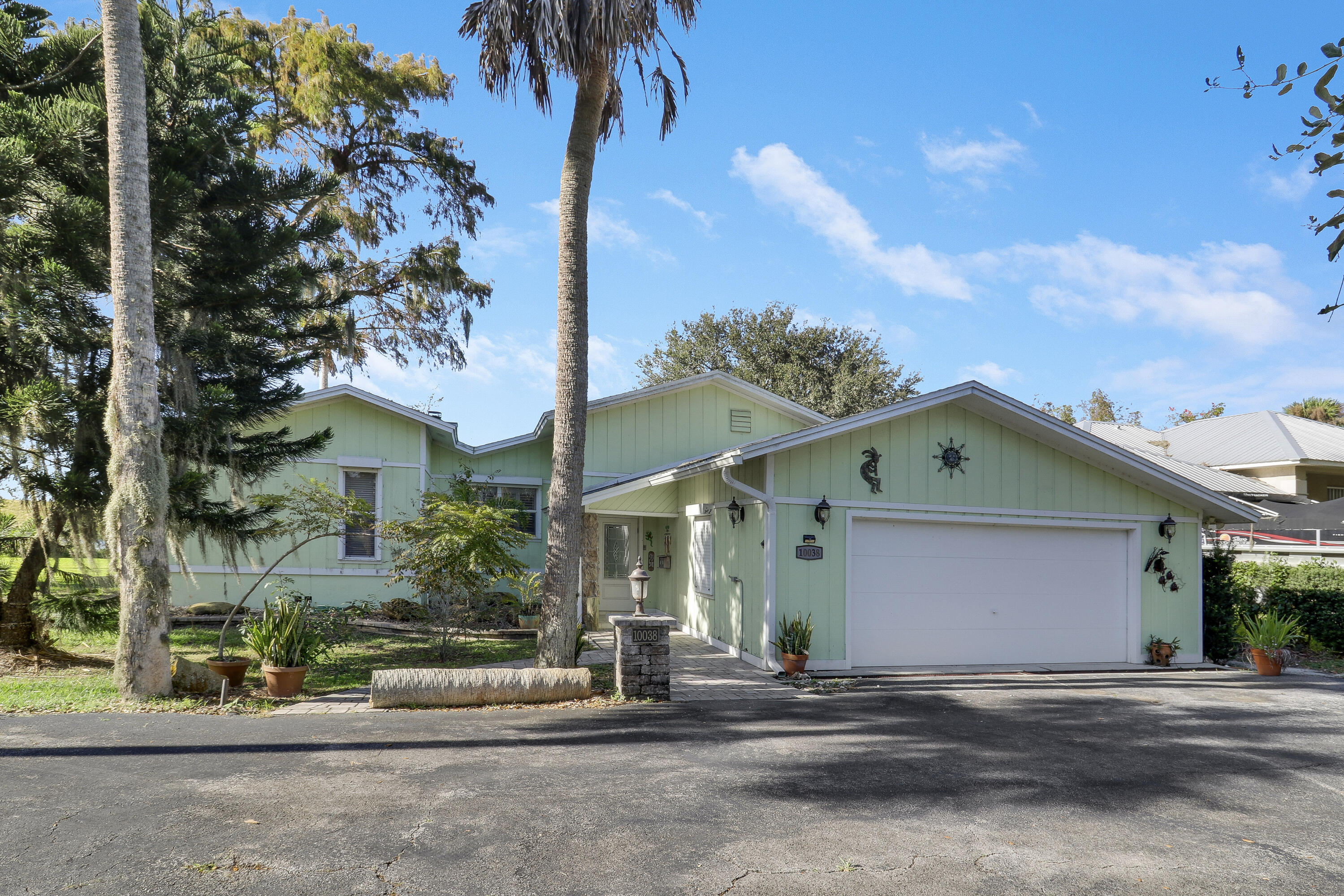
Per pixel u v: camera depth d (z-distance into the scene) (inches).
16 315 381.7
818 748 292.4
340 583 652.7
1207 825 221.9
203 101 479.8
